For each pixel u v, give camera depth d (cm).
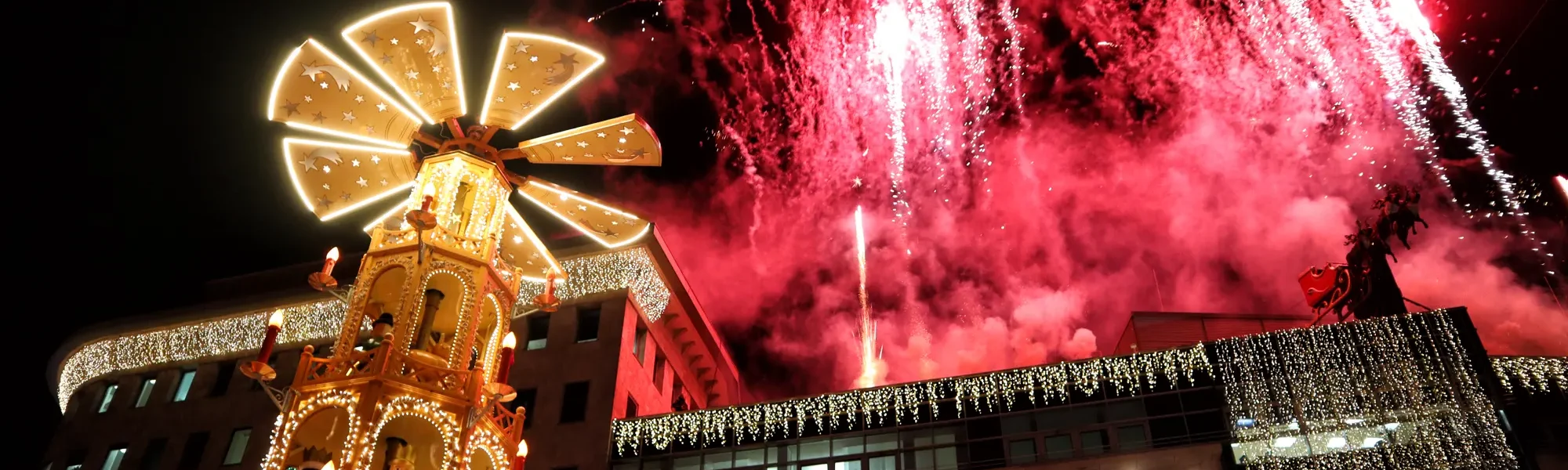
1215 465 3027
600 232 1931
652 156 1753
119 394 4178
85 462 3978
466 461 1448
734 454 3438
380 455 1526
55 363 4481
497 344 1653
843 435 3369
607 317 3931
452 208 1636
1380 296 3262
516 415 1622
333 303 4141
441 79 1639
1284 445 2998
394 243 1575
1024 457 3170
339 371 1424
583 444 3538
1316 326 3186
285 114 1659
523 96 1697
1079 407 3231
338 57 1580
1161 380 3216
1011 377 3350
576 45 1633
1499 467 2791
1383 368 3050
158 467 3884
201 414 3991
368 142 1702
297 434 1395
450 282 1656
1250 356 3191
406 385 1398
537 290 4038
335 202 1797
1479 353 2986
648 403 3972
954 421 3297
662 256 4116
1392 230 3288
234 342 4194
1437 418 2919
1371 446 2931
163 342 4262
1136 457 3067
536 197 1845
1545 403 2886
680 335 4431
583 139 1725
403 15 1552
